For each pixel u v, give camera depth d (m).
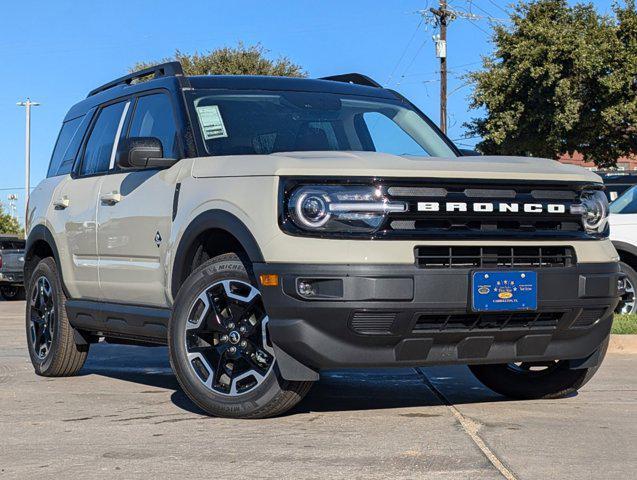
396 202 4.81
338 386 6.57
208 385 5.24
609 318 5.39
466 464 4.12
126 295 6.22
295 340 4.79
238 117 6.01
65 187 7.20
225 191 5.20
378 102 6.70
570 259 5.16
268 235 4.87
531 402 5.86
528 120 27.52
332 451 4.38
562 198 5.21
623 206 11.17
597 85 27.55
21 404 5.90
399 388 6.48
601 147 28.97
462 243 4.88
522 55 27.23
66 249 6.98
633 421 5.16
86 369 7.79
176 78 6.25
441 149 6.57
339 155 5.11
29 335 7.51
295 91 6.46
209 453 4.39
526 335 5.11
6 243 24.81
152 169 6.03
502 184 5.04
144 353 8.99
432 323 4.91
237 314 5.16
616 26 27.70
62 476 4.01
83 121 7.40
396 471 4.00
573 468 4.06
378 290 4.71
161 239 5.75
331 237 4.77
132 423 5.18
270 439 4.66
